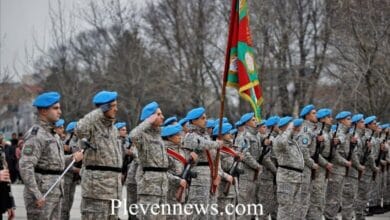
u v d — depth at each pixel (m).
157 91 36.66
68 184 12.79
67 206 12.88
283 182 12.19
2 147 10.16
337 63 25.80
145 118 9.75
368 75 23.06
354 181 14.29
